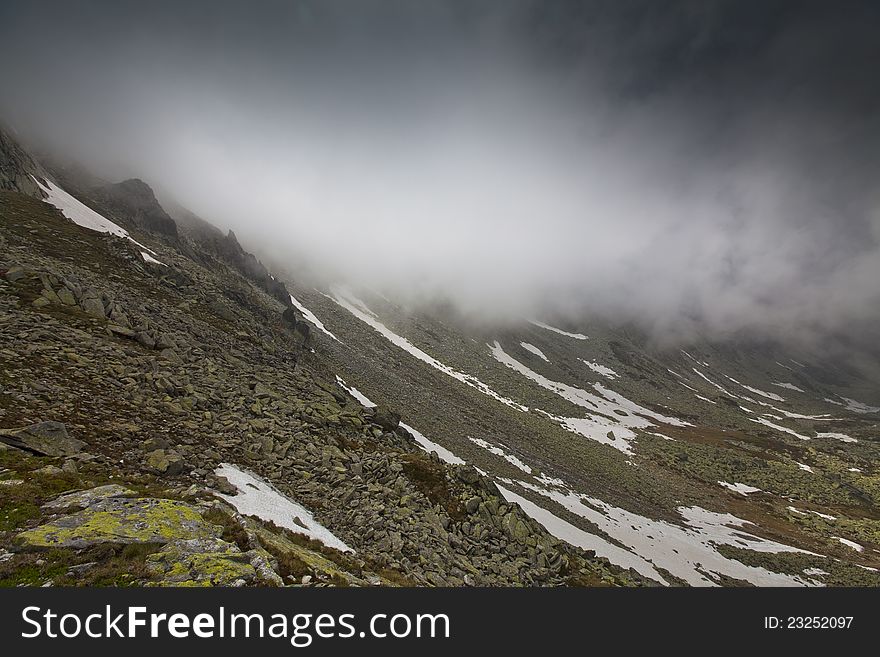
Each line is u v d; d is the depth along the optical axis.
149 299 44.19
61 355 26.48
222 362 37.75
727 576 54.28
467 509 31.05
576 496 67.31
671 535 64.44
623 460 102.88
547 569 28.81
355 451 34.25
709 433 149.25
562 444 98.44
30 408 20.81
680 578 49.19
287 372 44.94
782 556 64.62
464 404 101.31
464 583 22.41
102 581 12.09
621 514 66.81
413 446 44.69
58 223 54.06
